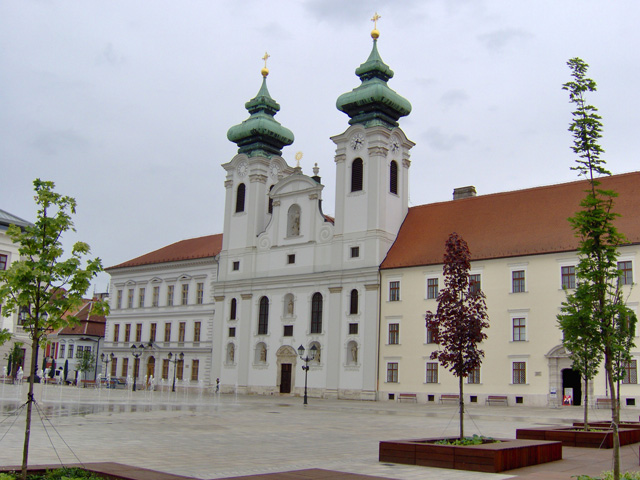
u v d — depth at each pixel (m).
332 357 68.94
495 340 58.84
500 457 19.09
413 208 73.00
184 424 34.53
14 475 15.57
